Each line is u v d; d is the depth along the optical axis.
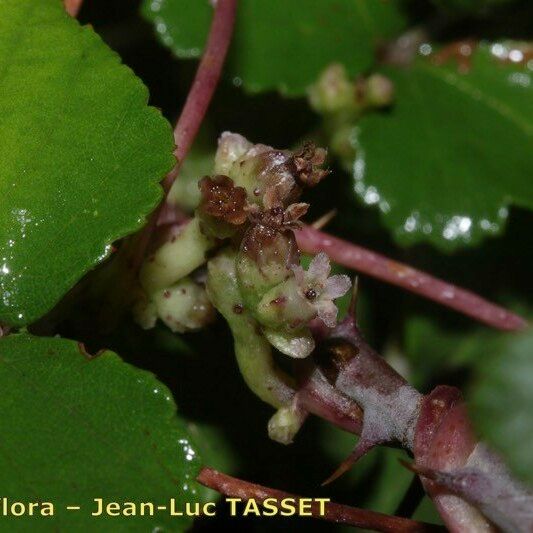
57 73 0.13
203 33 0.16
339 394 0.13
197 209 0.13
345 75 0.16
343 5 0.17
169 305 0.14
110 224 0.13
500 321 0.15
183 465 0.12
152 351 0.15
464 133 0.16
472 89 0.17
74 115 0.13
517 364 0.11
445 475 0.12
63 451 0.12
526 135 0.16
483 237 0.16
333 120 0.16
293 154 0.13
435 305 0.16
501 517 0.12
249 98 0.17
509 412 0.10
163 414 0.12
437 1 0.16
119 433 0.12
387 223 0.16
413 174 0.16
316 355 0.13
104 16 0.17
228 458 0.15
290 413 0.13
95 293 0.14
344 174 0.17
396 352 0.16
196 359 0.15
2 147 0.13
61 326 0.14
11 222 0.13
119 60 0.13
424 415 0.12
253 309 0.13
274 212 0.13
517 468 0.10
